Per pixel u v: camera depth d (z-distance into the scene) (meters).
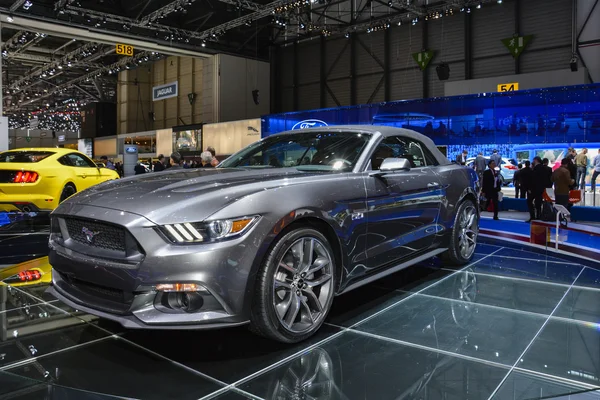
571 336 2.44
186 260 2.00
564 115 12.59
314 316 2.45
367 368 2.07
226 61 25.34
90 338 2.43
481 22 19.83
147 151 29.12
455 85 17.77
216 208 2.10
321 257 2.49
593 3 16.80
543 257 4.56
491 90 16.97
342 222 2.58
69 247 2.32
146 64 32.12
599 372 2.01
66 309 2.91
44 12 18.80
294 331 2.31
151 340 2.41
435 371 2.04
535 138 13.11
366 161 2.96
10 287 3.40
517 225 7.92
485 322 2.66
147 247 2.01
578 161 12.21
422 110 15.02
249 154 3.40
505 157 13.92
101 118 34.75
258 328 2.24
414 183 3.29
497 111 13.66
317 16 24.00
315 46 25.61
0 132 13.95
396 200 3.05
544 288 3.39
